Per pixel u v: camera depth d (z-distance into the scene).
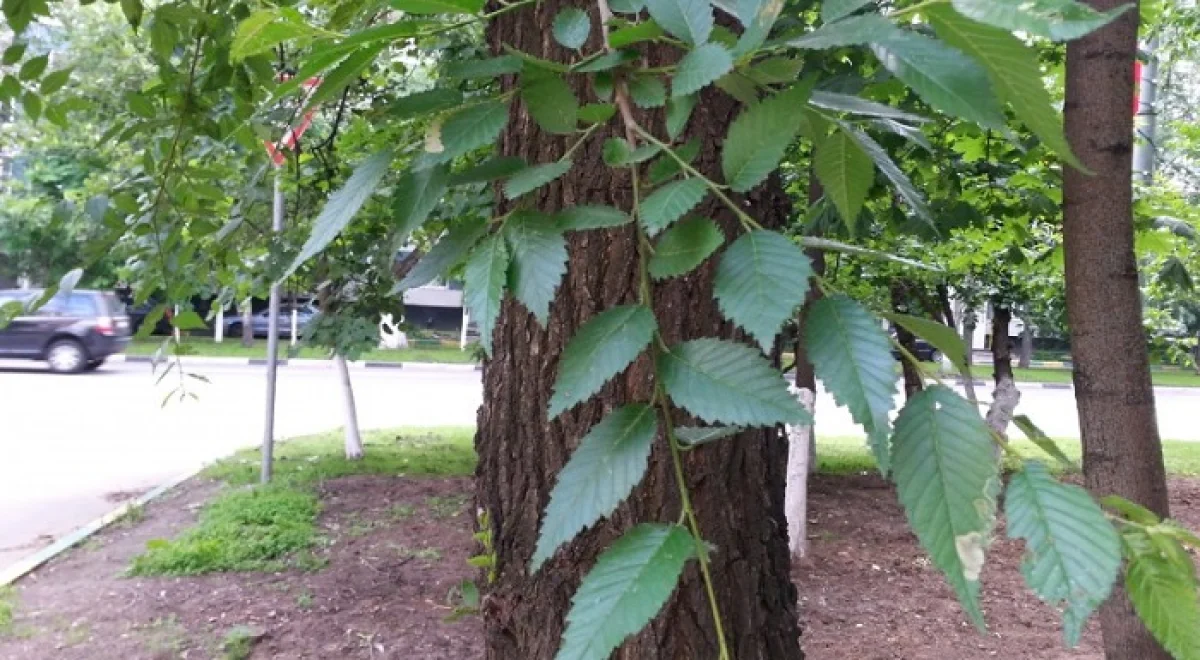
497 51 1.67
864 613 4.85
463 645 4.31
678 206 0.79
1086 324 2.16
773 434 1.96
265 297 5.38
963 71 0.72
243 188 3.84
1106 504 0.77
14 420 11.01
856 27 0.77
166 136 3.10
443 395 15.66
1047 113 0.76
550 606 1.76
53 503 7.07
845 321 0.73
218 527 6.02
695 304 1.65
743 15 0.92
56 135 6.04
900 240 5.00
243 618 4.62
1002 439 0.70
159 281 2.84
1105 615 2.12
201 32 2.53
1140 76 5.30
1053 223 4.66
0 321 2.27
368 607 4.80
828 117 0.96
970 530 0.65
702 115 1.45
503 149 1.66
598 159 1.58
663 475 1.70
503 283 0.81
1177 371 25.42
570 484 0.80
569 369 0.81
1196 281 5.74
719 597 1.75
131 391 13.88
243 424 11.44
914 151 3.64
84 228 3.23
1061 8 0.66
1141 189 5.02
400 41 1.03
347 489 7.43
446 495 7.28
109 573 5.29
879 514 7.05
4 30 3.16
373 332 5.41
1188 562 0.71
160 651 4.21
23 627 4.46
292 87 0.91
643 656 1.71
